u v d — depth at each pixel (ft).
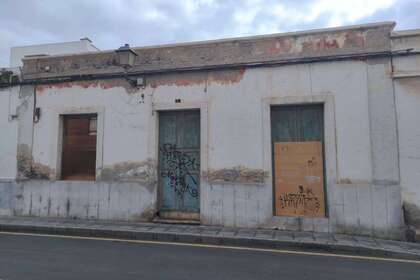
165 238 27.53
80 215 34.45
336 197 28.91
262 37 31.53
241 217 30.73
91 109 35.29
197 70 32.78
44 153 36.11
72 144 36.32
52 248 24.08
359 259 22.40
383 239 27.14
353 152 28.91
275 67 31.14
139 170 33.63
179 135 33.71
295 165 30.63
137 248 24.48
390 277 18.57
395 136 28.19
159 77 33.81
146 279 17.42
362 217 28.27
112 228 29.37
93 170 35.50
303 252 24.02
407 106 28.22
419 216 27.20
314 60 30.14
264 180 30.55
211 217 31.37
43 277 17.42
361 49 29.27
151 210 32.94
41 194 35.63
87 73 35.63
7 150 37.11
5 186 36.65
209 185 31.65
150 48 34.14
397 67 28.60
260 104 31.22
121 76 34.71
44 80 36.68
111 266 19.65
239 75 31.91
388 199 27.86
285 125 31.22
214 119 32.14
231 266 20.11
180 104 33.04
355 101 29.17
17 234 29.35
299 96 30.32
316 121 30.66
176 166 33.55
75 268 19.11
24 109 37.11
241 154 31.24
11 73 37.73
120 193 33.76
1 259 20.93
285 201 30.53
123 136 34.30
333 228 28.78
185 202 33.06
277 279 17.85
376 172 28.30
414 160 27.76
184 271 18.93
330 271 19.49
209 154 31.96
